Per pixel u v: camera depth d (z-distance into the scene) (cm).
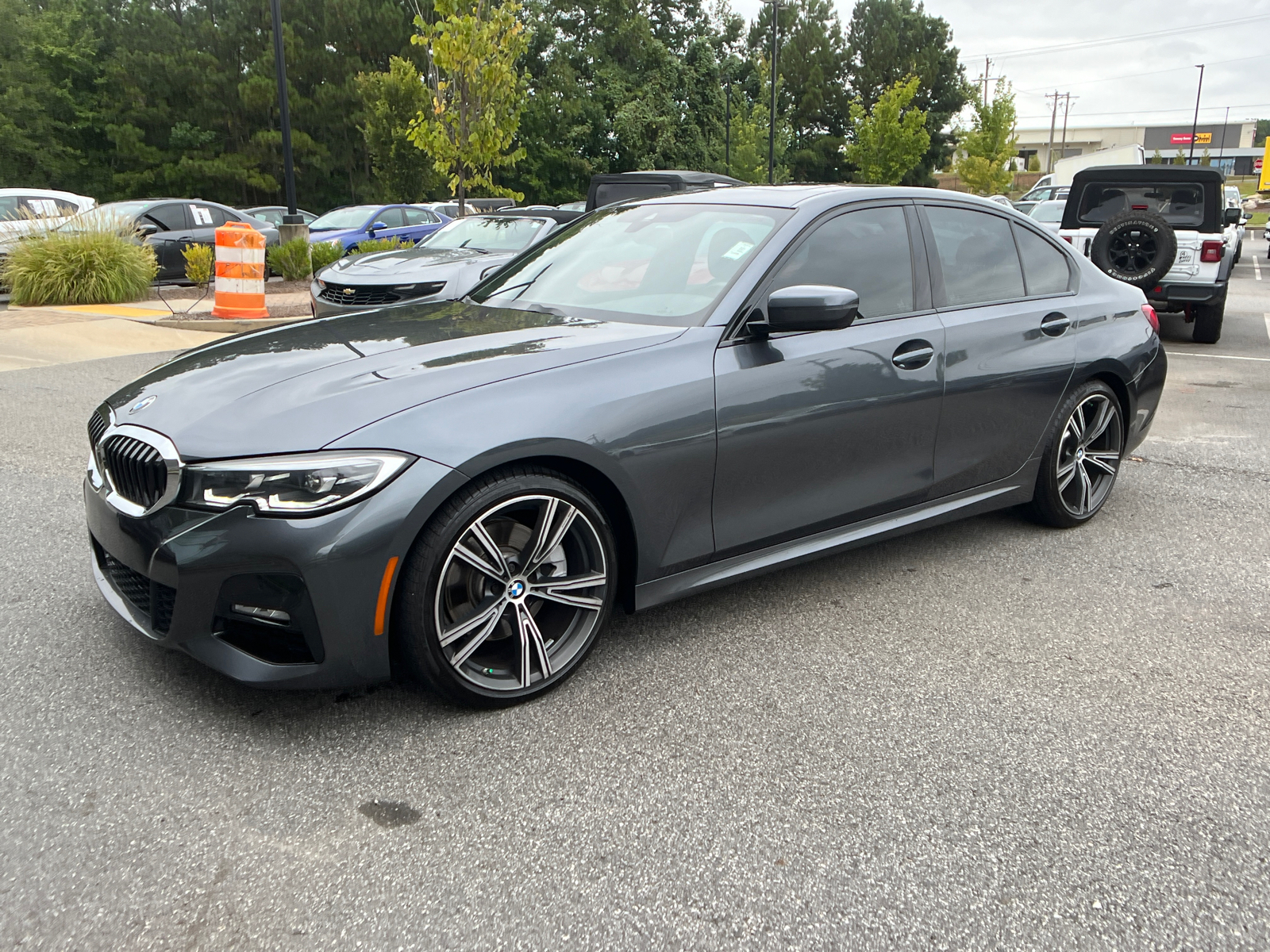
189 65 4250
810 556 340
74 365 815
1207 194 1005
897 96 4631
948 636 331
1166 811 234
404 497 239
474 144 1730
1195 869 212
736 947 187
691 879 206
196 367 293
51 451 541
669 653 315
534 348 285
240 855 210
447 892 201
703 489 299
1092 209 1070
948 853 216
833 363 324
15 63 4038
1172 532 445
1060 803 236
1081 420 429
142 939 185
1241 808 235
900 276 357
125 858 208
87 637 311
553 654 285
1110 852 218
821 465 328
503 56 1736
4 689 277
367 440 239
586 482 281
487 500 254
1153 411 466
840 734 267
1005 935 191
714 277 321
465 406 253
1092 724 275
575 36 5134
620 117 4700
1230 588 378
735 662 309
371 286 841
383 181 3544
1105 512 474
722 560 316
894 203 364
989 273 393
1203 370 885
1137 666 311
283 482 233
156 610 254
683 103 4978
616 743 259
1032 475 416
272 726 263
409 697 281
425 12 4634
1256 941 191
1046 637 332
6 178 4128
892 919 196
